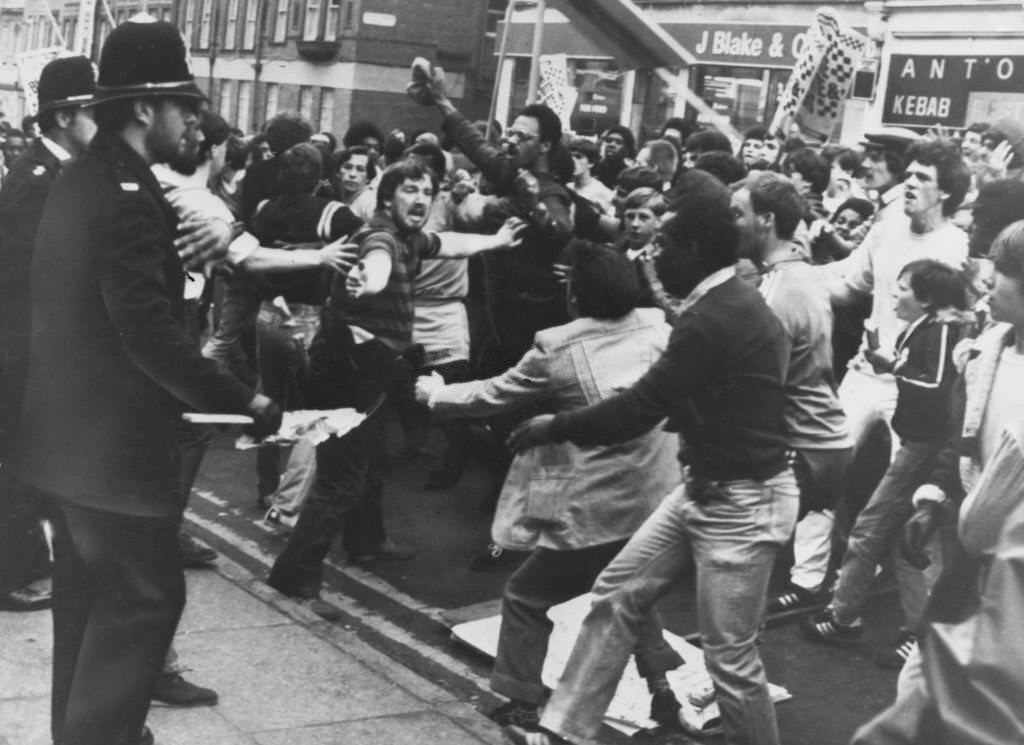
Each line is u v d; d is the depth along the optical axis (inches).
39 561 220.5
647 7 822.5
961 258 255.1
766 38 736.3
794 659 231.3
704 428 165.3
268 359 257.8
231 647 212.7
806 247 225.5
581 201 283.4
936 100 629.9
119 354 144.2
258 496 304.7
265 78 1453.0
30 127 297.9
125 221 141.4
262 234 256.2
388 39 1315.2
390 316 236.4
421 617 241.9
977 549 130.8
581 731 177.2
